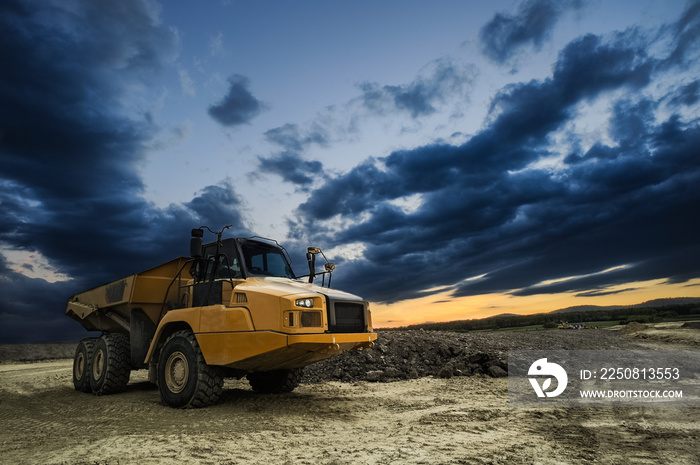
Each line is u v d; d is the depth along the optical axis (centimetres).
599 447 418
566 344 1389
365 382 988
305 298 609
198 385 665
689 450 405
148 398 810
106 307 934
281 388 837
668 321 2764
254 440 468
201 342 668
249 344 613
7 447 477
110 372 866
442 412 610
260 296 622
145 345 864
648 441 439
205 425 554
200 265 752
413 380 986
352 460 384
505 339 1420
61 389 1024
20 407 791
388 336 1312
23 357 2434
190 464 383
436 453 400
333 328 629
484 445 429
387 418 590
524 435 470
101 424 592
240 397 777
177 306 820
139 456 414
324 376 1061
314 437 479
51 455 432
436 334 1398
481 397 742
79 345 989
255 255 747
